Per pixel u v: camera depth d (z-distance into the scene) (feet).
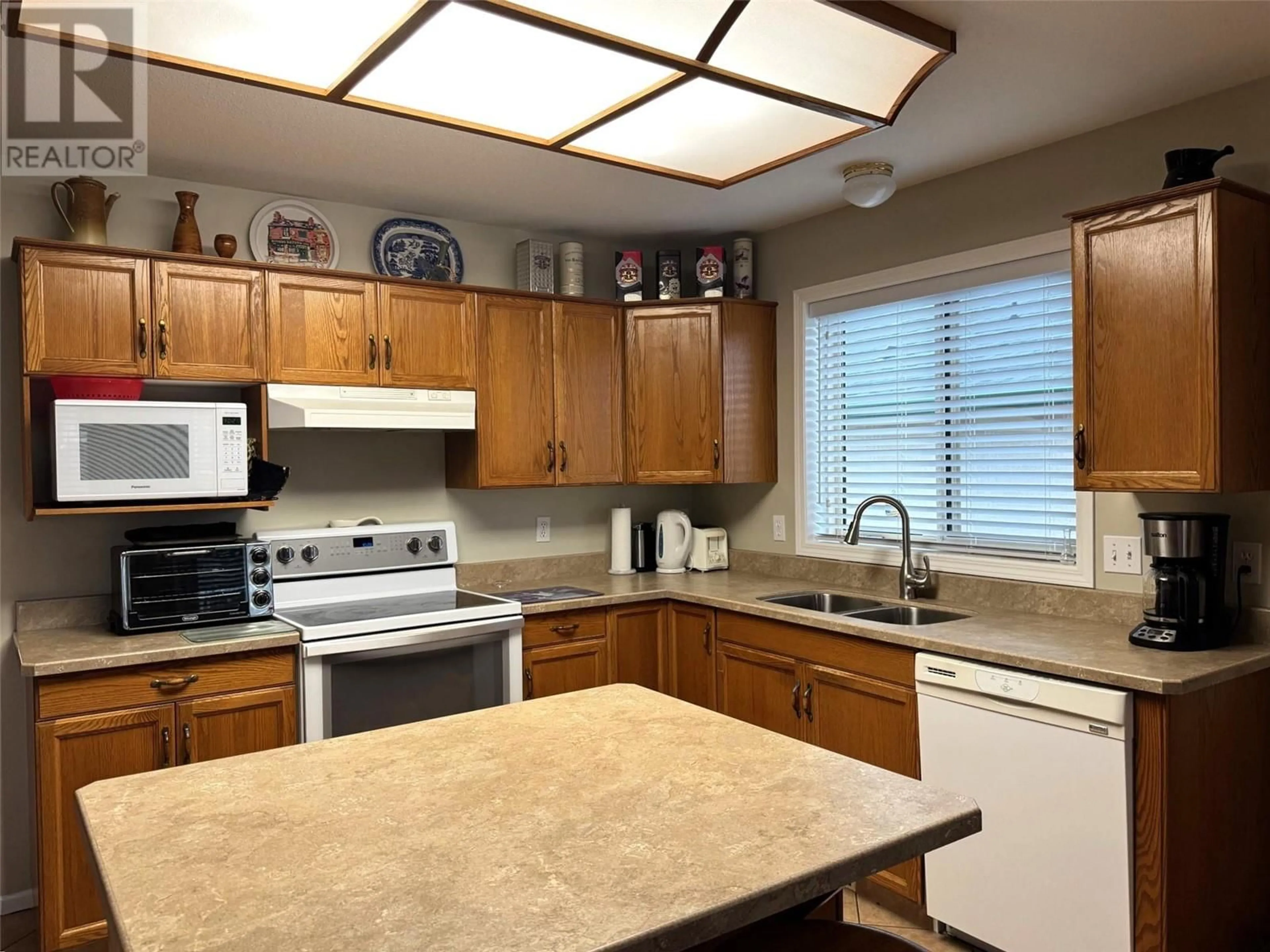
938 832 4.08
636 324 12.48
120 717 8.10
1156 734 6.70
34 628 9.28
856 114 6.90
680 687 11.75
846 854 3.76
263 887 3.51
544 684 10.82
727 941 4.47
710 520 14.15
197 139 8.82
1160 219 7.46
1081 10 6.52
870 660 9.00
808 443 12.58
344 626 9.13
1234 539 8.06
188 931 3.17
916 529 11.19
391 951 3.02
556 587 12.05
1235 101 7.97
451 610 10.00
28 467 8.59
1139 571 8.73
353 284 10.36
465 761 5.04
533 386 11.73
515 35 5.48
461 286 11.12
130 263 8.99
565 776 4.76
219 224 10.39
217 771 4.93
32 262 8.52
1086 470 8.02
